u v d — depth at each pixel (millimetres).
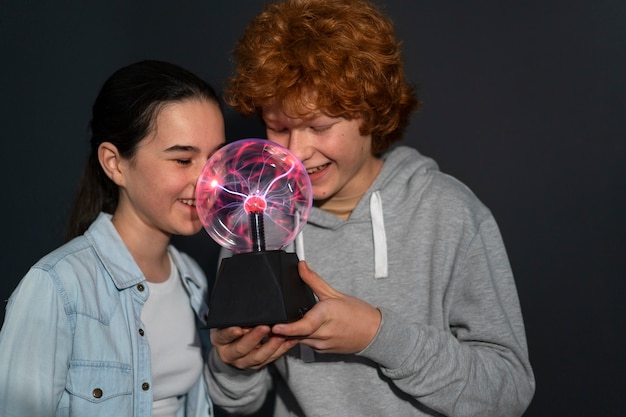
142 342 1415
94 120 1461
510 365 1366
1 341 1282
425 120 2254
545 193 2189
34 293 1304
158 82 1382
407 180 1479
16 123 2342
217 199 1248
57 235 2328
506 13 2205
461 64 2234
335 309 1187
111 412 1343
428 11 2242
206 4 2314
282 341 1199
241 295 1134
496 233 1446
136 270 1440
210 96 1424
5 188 2342
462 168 2244
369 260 1434
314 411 1403
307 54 1256
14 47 2332
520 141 2207
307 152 1335
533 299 2193
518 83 2203
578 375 2164
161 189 1384
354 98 1276
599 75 2150
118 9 2330
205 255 2367
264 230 1229
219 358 1401
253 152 1247
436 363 1286
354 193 1490
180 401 1550
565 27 2170
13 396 1255
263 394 1517
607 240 2146
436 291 1393
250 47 1337
